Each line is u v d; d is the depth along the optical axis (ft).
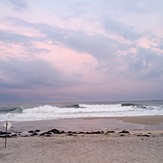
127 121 80.43
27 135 53.67
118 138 45.29
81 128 65.98
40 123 78.28
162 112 119.14
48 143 41.19
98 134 52.44
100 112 124.06
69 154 32.12
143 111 127.03
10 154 32.60
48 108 131.64
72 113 118.42
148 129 61.82
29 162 28.04
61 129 64.39
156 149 34.50
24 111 121.19
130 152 32.68
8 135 53.67
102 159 28.84
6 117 98.73
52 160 28.84
